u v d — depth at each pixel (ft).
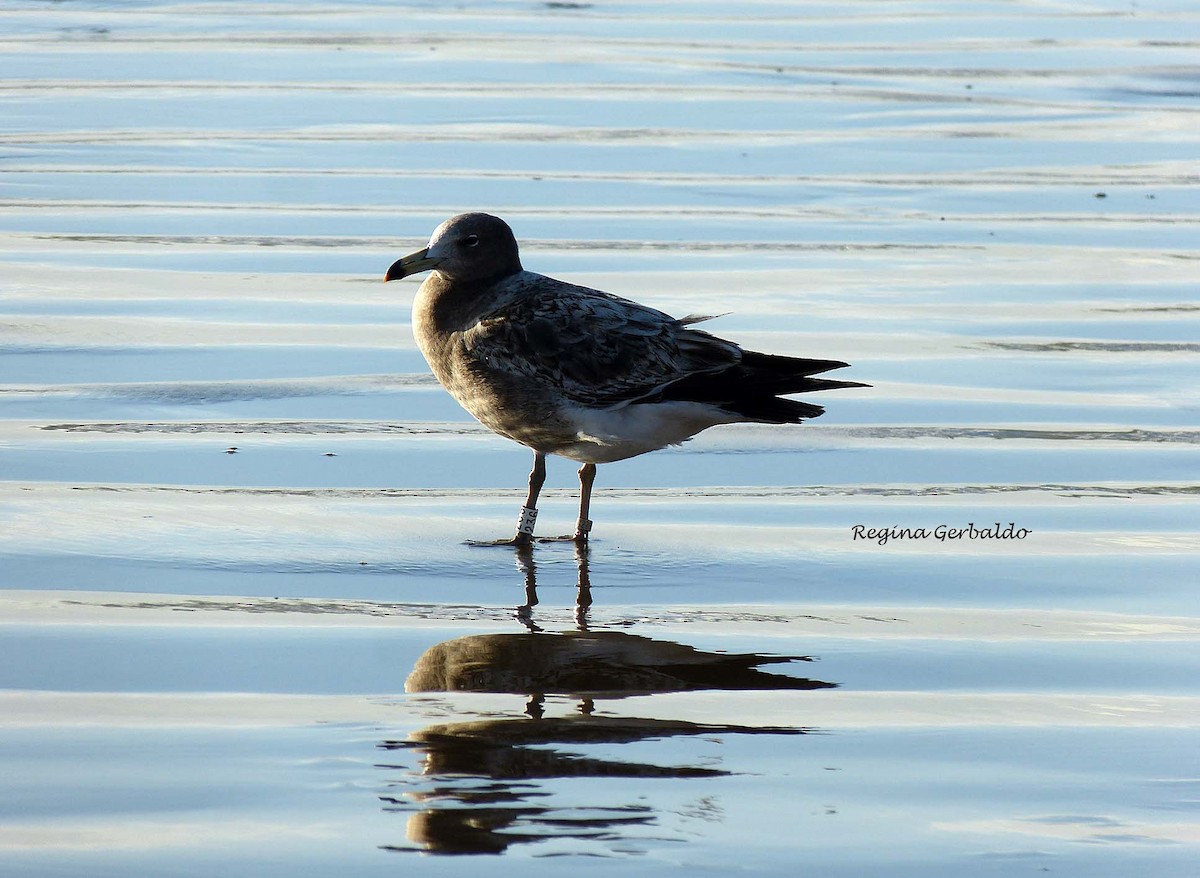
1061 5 148.46
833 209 79.15
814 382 38.68
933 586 36.37
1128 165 90.79
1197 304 63.57
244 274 64.85
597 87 106.52
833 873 23.34
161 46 116.06
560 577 36.76
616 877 23.08
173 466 43.52
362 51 116.06
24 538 37.32
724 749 27.43
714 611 34.65
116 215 73.72
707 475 44.75
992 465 45.42
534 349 38.45
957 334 58.90
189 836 24.02
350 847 23.77
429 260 39.60
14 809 24.75
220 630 32.48
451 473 44.37
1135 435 48.11
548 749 27.20
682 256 69.00
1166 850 24.22
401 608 34.42
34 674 29.84
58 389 49.93
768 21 136.87
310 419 48.29
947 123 100.32
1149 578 36.83
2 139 87.86
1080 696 30.09
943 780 26.40
